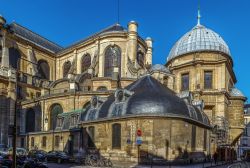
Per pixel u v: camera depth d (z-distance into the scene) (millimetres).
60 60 82312
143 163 33500
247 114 92812
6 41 71000
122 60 68250
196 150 38344
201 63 57906
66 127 49219
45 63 80938
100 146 37531
